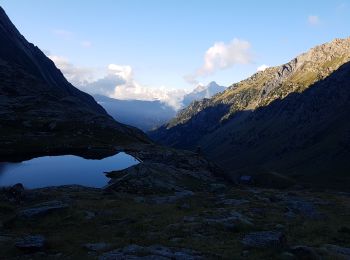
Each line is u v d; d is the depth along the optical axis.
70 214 40.25
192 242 30.66
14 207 43.84
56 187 63.53
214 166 98.50
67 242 30.00
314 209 56.66
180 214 43.88
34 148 112.38
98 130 145.38
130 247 28.09
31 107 163.50
